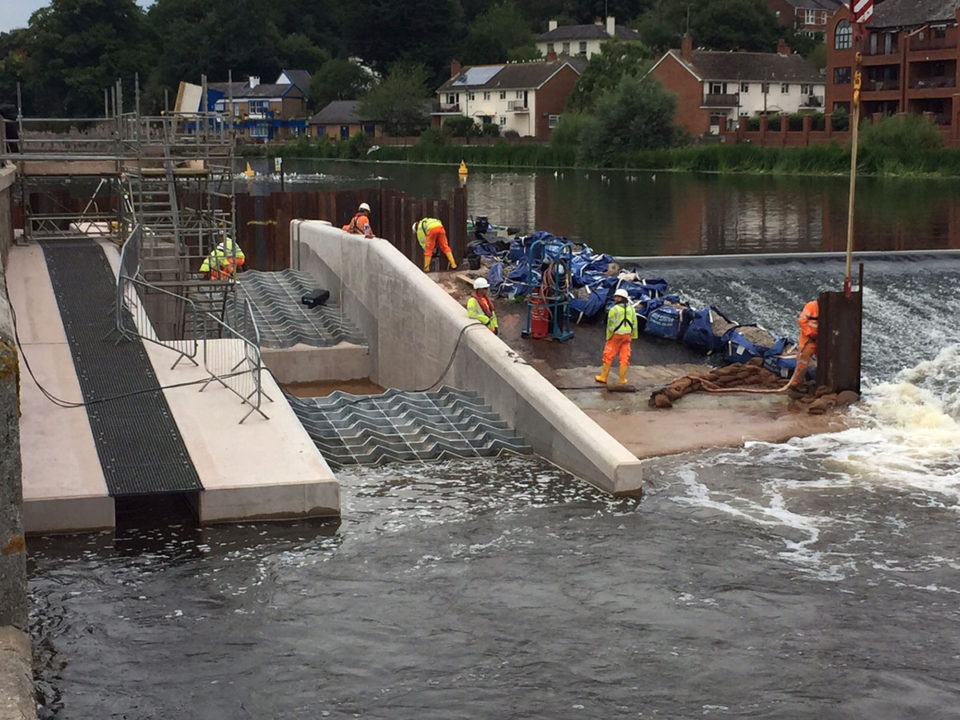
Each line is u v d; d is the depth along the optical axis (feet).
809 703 38.04
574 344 80.84
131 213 86.69
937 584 46.91
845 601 45.32
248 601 44.80
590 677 39.58
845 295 71.61
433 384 77.77
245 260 113.39
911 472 60.23
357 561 48.62
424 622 43.45
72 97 408.46
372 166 324.80
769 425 67.87
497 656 40.96
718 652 41.34
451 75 456.86
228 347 68.80
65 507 50.06
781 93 372.38
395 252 85.66
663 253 129.18
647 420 68.13
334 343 89.25
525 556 49.39
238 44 472.85
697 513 54.44
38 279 80.59
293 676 39.42
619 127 302.66
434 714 37.27
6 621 36.68
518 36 500.74
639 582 46.93
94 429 56.70
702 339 79.87
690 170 280.72
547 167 312.50
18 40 424.05
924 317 90.33
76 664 39.86
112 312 73.41
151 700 37.78
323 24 537.24
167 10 477.77
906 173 242.58
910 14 287.48
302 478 52.90
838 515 54.19
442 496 56.70
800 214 168.14
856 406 71.36
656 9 513.04
